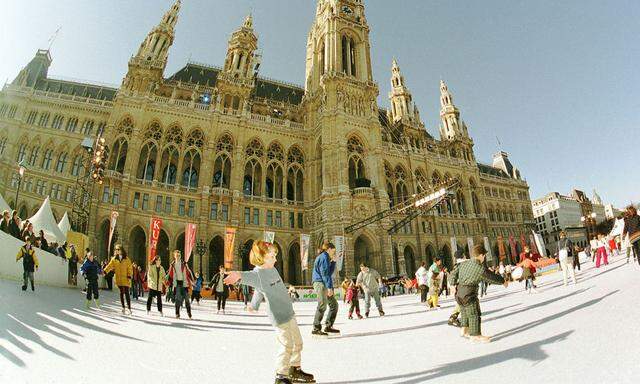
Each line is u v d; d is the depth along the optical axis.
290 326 5.21
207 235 51.72
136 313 15.95
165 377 5.62
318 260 10.62
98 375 5.55
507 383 4.41
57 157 51.16
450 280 8.11
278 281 5.41
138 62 57.38
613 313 7.41
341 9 74.00
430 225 70.50
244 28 70.31
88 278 15.23
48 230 29.14
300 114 72.00
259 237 55.53
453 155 86.12
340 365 6.44
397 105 87.62
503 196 89.81
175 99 58.44
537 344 6.21
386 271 53.56
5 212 18.95
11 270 17.64
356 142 63.28
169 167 55.97
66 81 62.06
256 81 79.31
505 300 16.27
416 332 9.80
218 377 5.66
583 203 134.00
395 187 69.38
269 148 62.34
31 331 7.99
